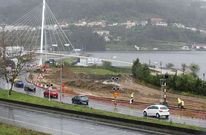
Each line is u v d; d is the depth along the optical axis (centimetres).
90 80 12769
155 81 11225
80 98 7819
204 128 4775
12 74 10381
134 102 8369
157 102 8394
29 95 9106
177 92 9881
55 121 5372
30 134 4284
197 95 9531
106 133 4469
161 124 4594
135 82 12112
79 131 4612
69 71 15788
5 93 9062
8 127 4694
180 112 7044
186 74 10494
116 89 9838
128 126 4909
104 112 6084
